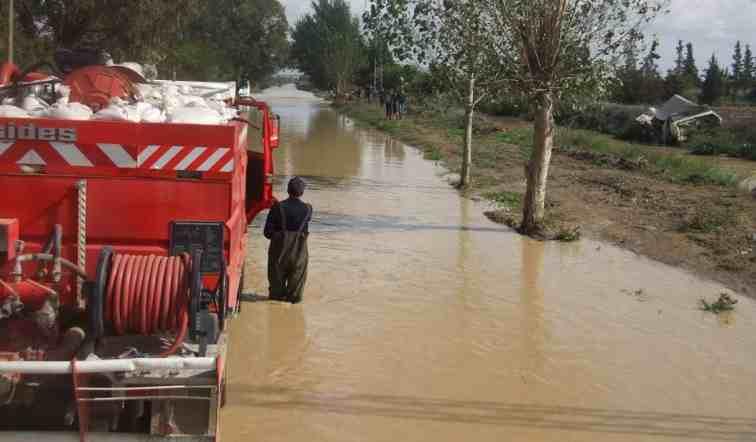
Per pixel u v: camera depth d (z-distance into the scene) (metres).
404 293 10.35
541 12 13.97
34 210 5.55
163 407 4.88
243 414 6.64
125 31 30.11
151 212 5.66
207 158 5.66
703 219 15.17
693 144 32.25
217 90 9.02
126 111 5.88
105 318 5.09
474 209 17.06
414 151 30.22
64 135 5.51
